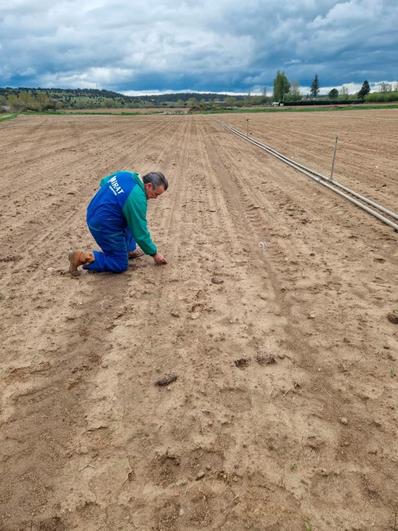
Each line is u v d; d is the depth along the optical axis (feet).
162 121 124.16
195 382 9.43
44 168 38.19
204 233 19.86
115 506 6.74
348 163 39.22
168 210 24.27
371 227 20.10
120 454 7.66
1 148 54.29
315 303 12.78
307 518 6.50
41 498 6.91
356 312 12.20
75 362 10.19
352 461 7.47
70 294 13.61
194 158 45.06
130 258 16.62
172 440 7.93
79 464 7.49
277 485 7.04
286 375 9.65
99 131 83.51
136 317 12.14
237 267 15.66
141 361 10.18
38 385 9.43
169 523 6.47
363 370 9.75
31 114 192.85
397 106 178.29
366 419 8.37
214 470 7.33
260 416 8.47
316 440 7.89
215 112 213.46
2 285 14.30
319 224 20.83
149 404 8.81
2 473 7.36
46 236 19.49
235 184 31.48
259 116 141.79
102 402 8.89
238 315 12.17
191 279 14.61
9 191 28.81
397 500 6.79
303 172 34.83
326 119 109.29
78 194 27.89
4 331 11.52
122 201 13.64
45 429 8.26
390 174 33.37
